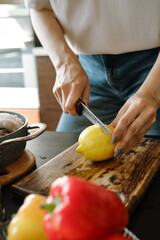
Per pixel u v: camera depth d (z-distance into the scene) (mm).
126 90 1108
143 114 697
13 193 599
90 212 299
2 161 667
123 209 326
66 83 858
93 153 688
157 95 774
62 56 936
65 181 327
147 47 1005
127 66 1059
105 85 1118
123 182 609
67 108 816
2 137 637
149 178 623
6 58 2086
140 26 959
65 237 297
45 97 2041
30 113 2094
